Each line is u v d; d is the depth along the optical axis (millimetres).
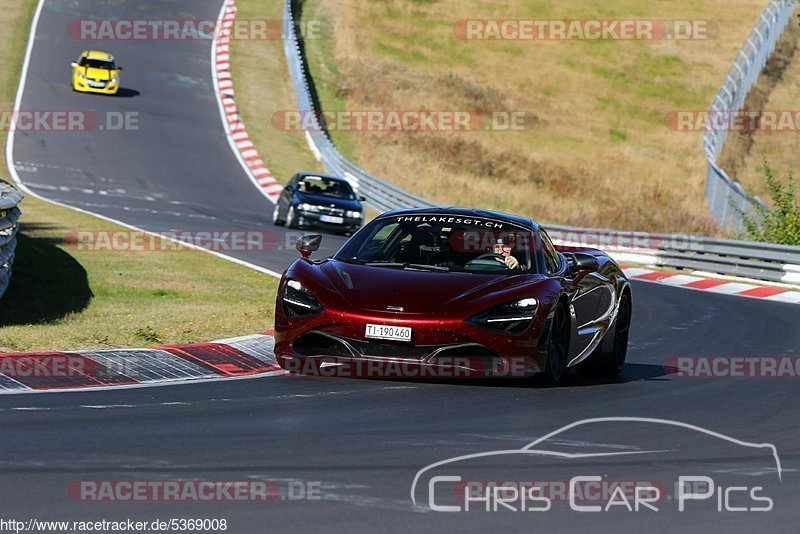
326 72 180750
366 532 16969
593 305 35188
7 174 114000
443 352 29484
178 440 22875
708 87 199500
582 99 187875
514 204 129125
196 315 42844
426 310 29688
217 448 22297
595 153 160625
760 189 145875
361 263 32781
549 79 195375
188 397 27953
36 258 59156
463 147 152875
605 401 30500
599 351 36281
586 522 18172
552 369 32125
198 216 96875
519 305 30328
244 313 43531
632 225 117812
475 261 32938
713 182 115750
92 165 123438
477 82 189250
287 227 94562
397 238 33969
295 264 32719
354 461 21688
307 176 98750
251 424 24891
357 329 29703
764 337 48688
